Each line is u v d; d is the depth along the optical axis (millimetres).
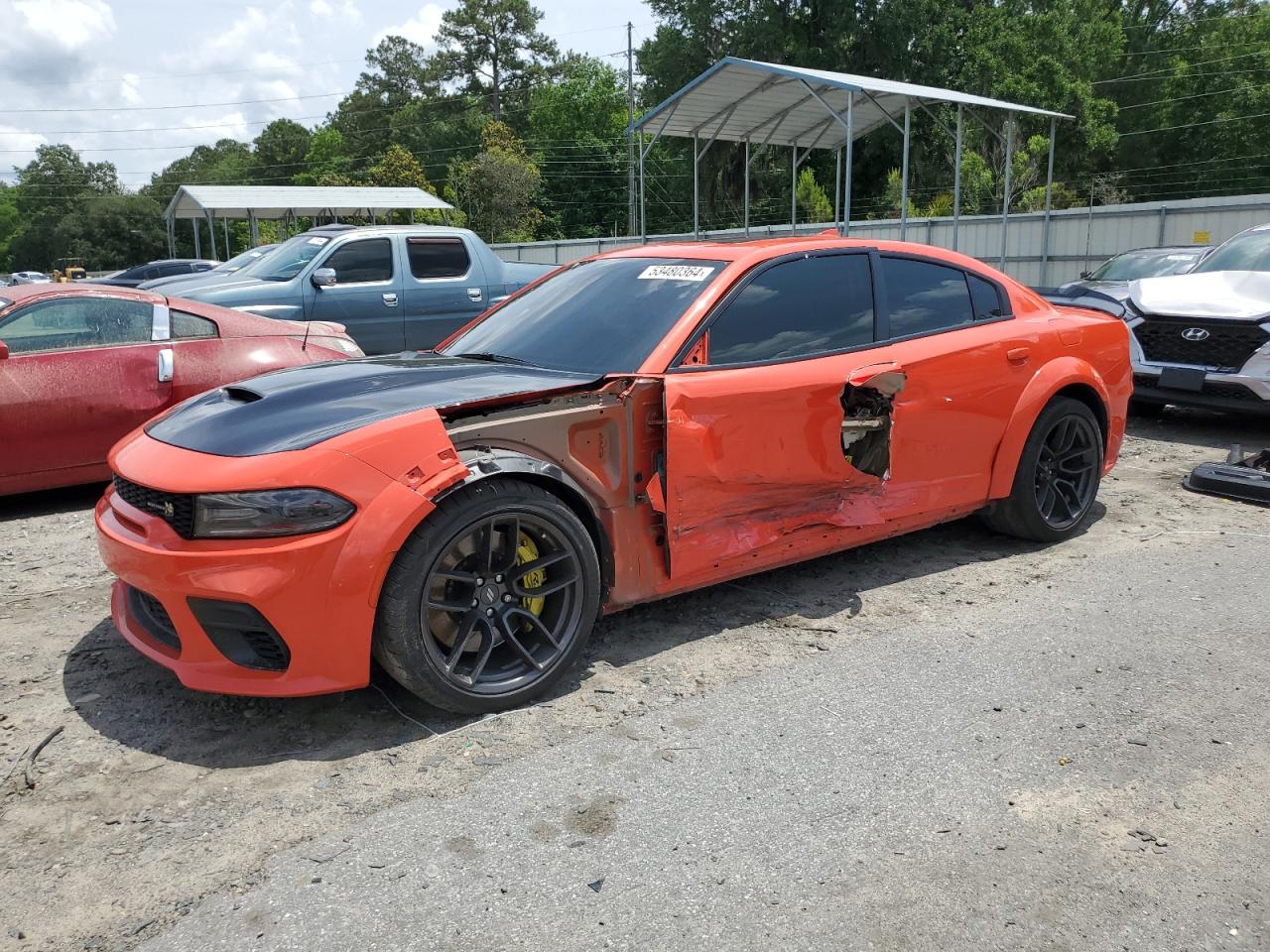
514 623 3072
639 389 3246
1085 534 4980
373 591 2725
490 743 2863
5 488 5535
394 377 3381
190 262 25328
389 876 2246
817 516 3797
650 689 3213
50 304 5695
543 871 2262
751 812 2500
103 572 4559
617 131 69375
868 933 2049
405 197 32656
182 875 2260
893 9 41844
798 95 16766
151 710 3098
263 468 2695
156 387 5840
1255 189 52125
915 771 2699
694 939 2029
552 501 3041
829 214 36969
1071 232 24281
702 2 43938
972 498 4387
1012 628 3730
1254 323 6824
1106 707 3078
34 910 2137
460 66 81562
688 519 3365
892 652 3512
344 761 2770
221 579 2646
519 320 4113
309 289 9461
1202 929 2064
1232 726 2955
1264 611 3879
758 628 3740
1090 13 51969
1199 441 7461
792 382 3555
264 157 106312
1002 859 2307
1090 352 4766
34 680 3328
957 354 4160
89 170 108500
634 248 4371
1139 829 2430
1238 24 52938
